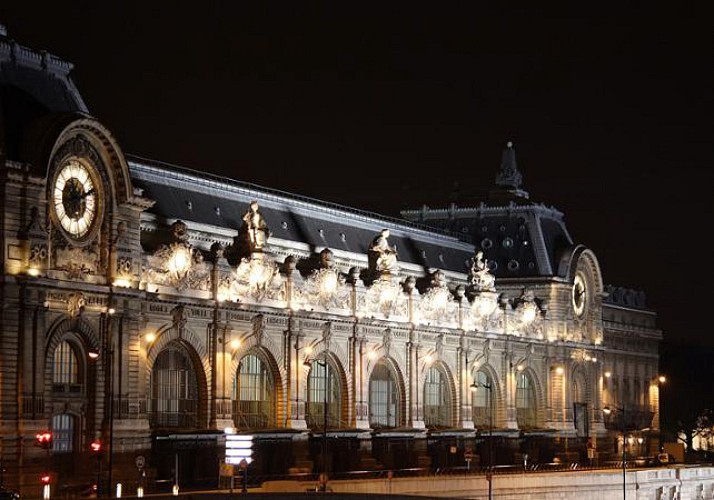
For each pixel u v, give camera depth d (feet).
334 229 527.81
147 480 381.19
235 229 466.29
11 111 366.22
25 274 357.00
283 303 457.68
